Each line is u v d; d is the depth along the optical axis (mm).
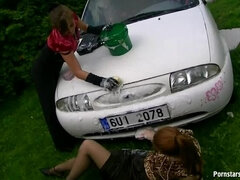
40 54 4293
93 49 4457
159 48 4055
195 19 4352
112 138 4184
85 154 3629
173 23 4379
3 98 6422
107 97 3939
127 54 4129
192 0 4727
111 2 4984
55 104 4289
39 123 5535
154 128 3986
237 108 4305
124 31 4055
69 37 3967
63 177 4266
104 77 3984
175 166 3000
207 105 3828
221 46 4109
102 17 4902
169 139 2910
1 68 6285
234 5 7281
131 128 3998
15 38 6301
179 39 4086
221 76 3830
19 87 6617
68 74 4340
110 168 3480
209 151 3953
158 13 4668
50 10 3898
